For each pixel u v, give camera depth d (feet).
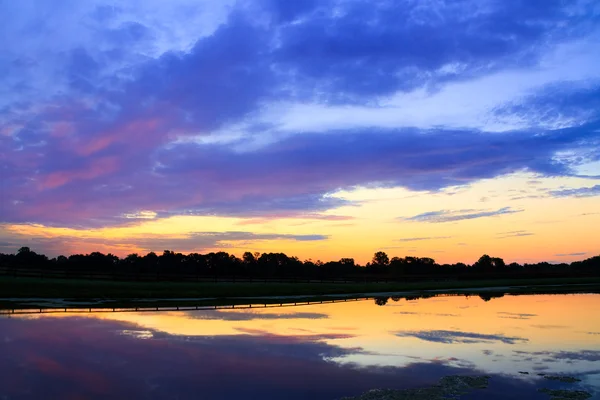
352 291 176.76
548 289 188.96
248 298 134.21
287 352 49.75
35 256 301.02
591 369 42.80
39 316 77.56
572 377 39.86
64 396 32.99
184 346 52.26
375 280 304.30
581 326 70.79
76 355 46.26
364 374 40.60
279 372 40.93
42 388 34.78
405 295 156.46
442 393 34.99
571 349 52.21
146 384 36.52
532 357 47.96
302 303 118.62
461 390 35.83
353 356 48.03
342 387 36.47
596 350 51.70
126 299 117.60
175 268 315.37
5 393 33.35
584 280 277.23
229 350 50.44
